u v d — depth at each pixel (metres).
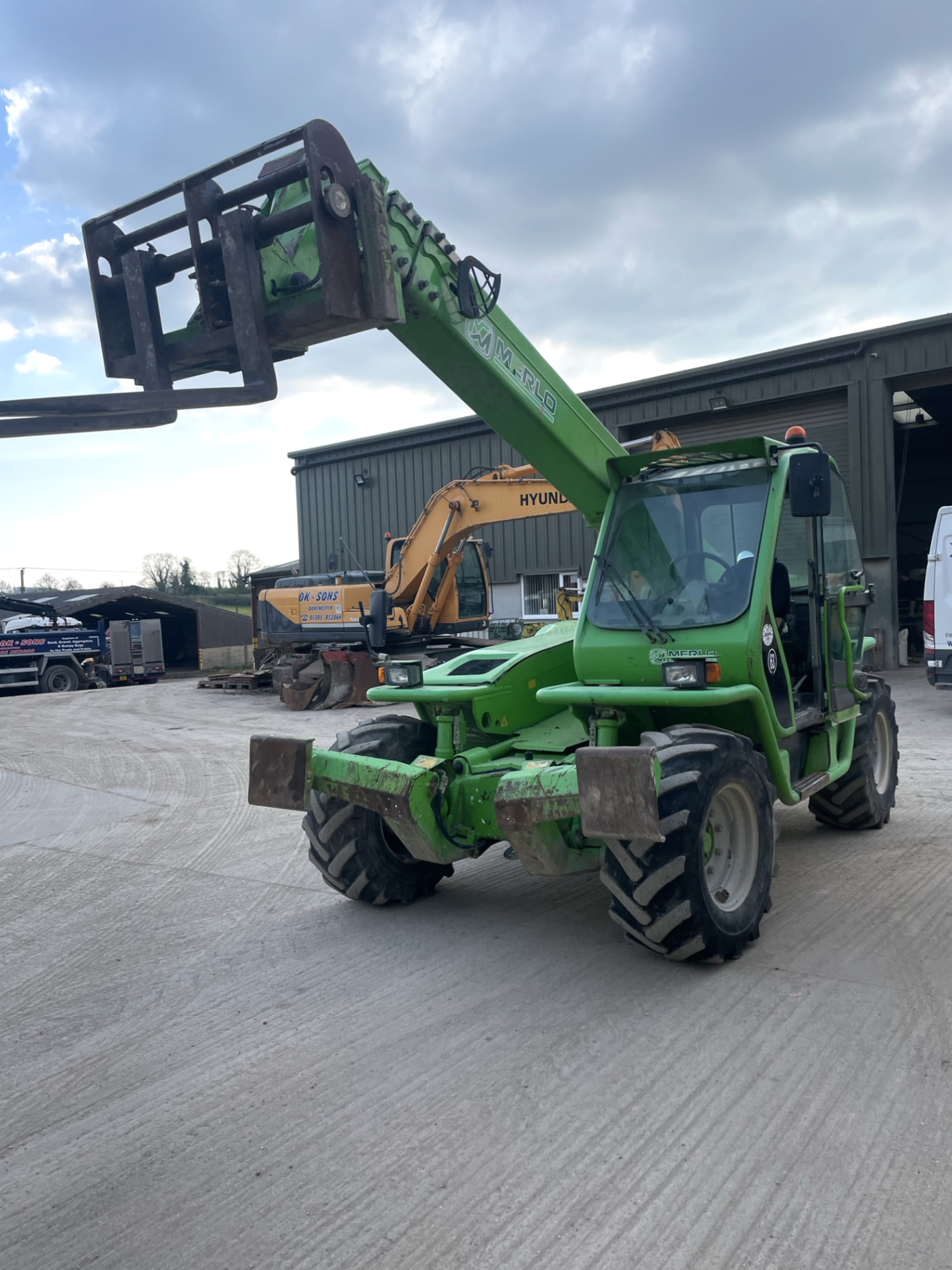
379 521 23.00
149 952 4.52
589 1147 2.69
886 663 16.12
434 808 4.49
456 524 13.64
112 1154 2.79
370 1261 2.28
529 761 4.54
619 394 18.66
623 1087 3.00
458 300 3.95
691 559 4.38
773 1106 2.84
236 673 20.83
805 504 4.14
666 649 4.20
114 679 26.36
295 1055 3.36
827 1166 2.53
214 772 9.66
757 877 4.07
